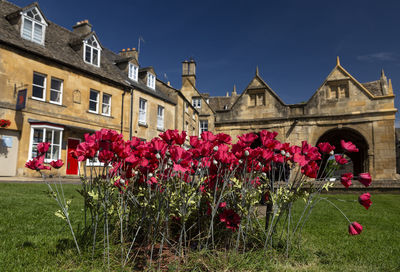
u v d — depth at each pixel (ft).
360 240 11.27
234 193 8.46
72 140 49.67
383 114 63.67
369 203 6.66
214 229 8.57
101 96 55.36
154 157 7.68
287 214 8.63
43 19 46.85
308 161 8.07
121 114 59.31
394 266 8.00
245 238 8.36
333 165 7.96
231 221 7.72
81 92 51.29
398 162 135.23
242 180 8.16
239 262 7.23
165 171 7.92
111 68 62.28
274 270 7.27
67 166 47.93
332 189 48.57
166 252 8.10
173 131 7.04
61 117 47.39
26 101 40.98
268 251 8.15
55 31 55.67
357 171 89.25
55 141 47.09
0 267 6.77
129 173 7.71
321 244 10.16
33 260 7.36
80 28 65.72
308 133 69.41
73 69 49.96
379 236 12.12
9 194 19.94
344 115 66.69
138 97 63.46
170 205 7.09
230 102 109.91
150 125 66.90
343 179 7.38
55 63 46.88
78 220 12.74
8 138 40.09
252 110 75.82
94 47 56.24
